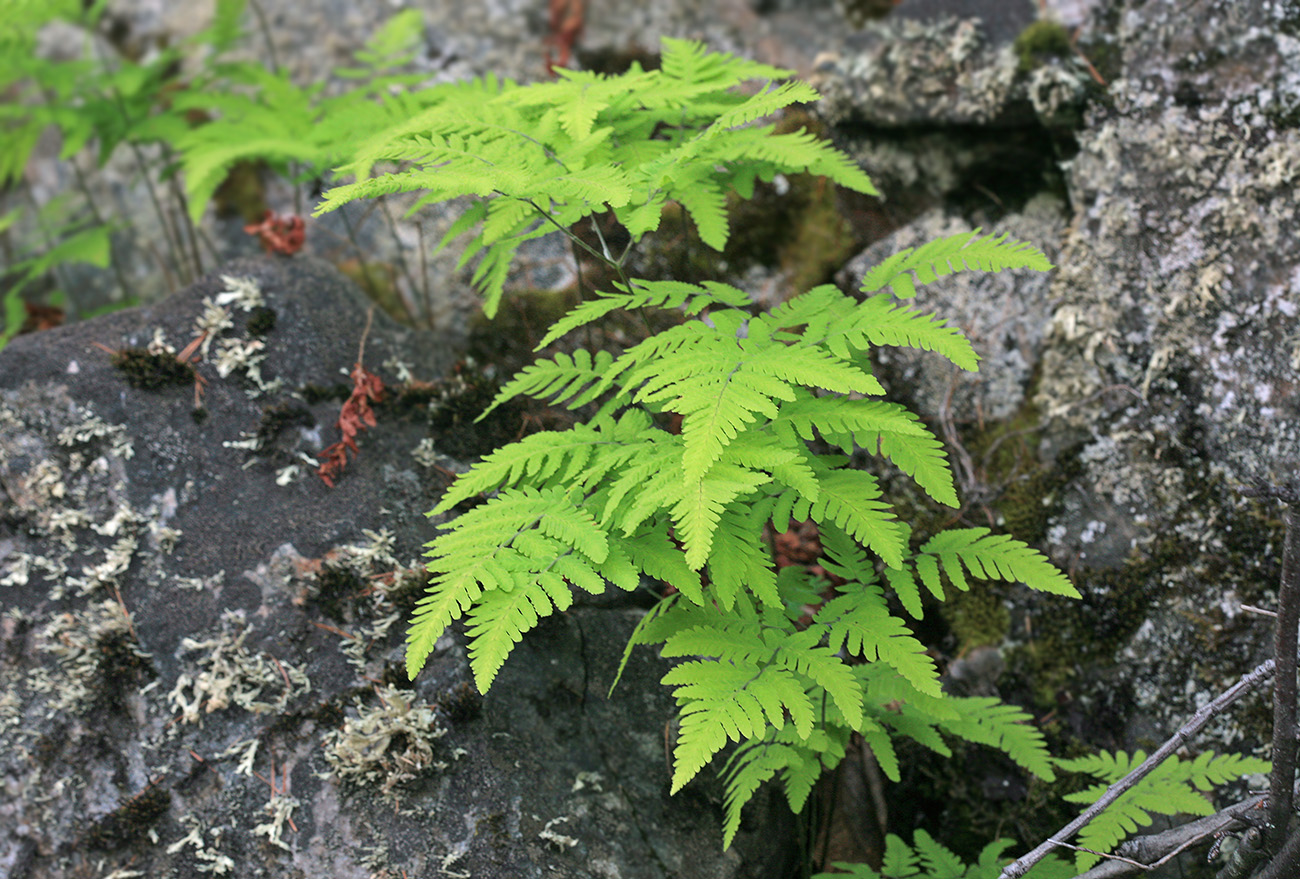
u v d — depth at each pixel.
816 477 1.38
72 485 1.49
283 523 1.49
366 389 1.52
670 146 1.44
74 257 1.65
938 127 1.60
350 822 1.44
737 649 1.38
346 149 1.51
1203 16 1.52
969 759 1.53
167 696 1.46
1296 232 1.48
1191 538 1.50
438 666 1.46
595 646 1.49
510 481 1.39
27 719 1.46
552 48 1.74
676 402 1.34
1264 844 1.35
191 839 1.44
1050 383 1.55
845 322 1.37
